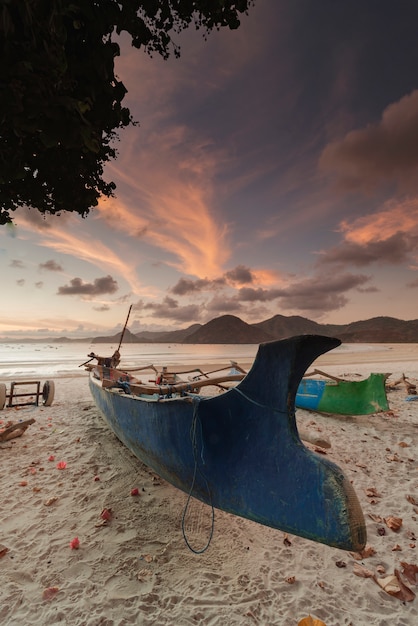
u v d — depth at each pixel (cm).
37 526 332
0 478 437
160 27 262
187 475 310
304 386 848
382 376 731
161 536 323
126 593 250
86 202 322
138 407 384
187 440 296
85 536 318
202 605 240
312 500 218
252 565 287
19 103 166
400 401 962
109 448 550
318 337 210
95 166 304
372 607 244
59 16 160
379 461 520
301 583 266
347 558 299
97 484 425
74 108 182
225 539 324
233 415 262
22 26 156
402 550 310
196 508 376
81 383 1447
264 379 244
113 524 340
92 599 243
